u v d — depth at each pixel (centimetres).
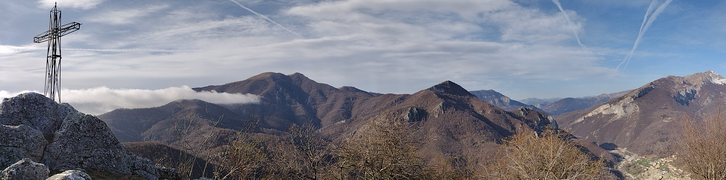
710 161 2520
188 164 2130
